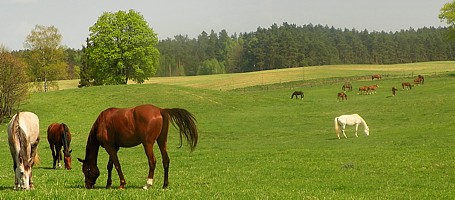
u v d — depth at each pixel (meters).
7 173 20.56
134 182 16.34
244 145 35.28
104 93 70.19
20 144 13.00
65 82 128.75
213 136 41.78
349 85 81.75
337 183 16.95
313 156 25.44
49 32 86.06
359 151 26.91
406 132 35.56
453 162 21.11
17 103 57.69
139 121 13.45
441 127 35.44
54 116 56.94
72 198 10.34
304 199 11.91
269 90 91.81
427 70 118.44
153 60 85.88
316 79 103.38
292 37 190.62
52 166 24.48
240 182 17.28
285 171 20.33
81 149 34.25
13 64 54.59
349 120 36.97
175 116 13.68
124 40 80.75
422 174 18.92
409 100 59.59
